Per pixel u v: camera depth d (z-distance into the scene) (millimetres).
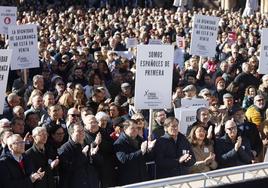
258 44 37000
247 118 19547
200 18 25406
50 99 18375
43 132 14102
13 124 15734
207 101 19703
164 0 81062
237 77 24656
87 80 25641
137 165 15094
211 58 29406
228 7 77875
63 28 41062
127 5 78875
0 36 34375
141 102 16547
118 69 27500
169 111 19422
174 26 44000
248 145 16938
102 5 78000
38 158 14078
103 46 34094
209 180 11422
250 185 11617
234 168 11711
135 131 15258
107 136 15758
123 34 38906
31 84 23734
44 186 14070
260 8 70875
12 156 13539
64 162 14469
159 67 16531
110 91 24266
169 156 15422
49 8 63969
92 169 14766
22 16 52219
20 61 23047
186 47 34562
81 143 14641
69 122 16547
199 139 16141
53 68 27969
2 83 16359
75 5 73750
